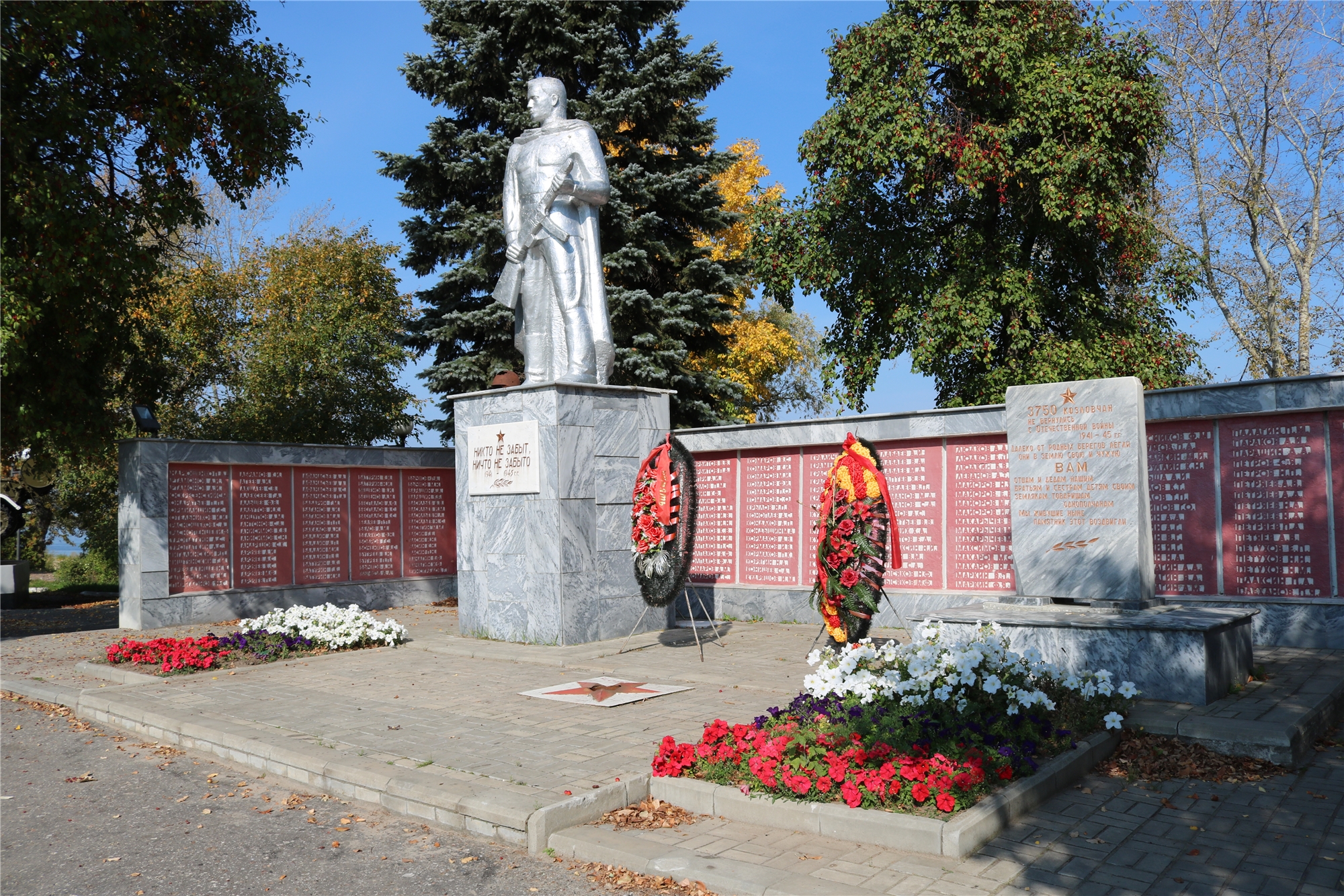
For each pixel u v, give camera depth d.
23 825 5.20
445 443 20.25
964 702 5.59
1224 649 6.75
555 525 10.23
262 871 4.46
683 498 10.03
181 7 13.06
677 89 19.11
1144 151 14.74
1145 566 7.45
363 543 15.30
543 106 11.74
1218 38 20.41
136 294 13.98
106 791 5.81
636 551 10.05
